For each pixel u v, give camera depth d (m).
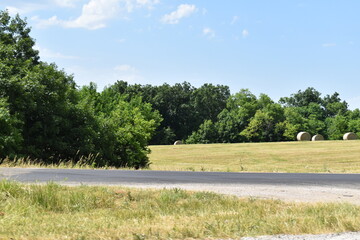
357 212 7.59
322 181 12.97
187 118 124.56
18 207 7.63
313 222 6.62
